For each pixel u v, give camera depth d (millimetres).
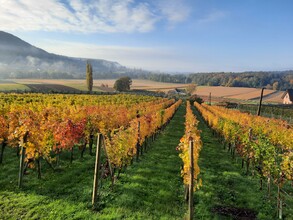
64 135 12266
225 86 170625
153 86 177625
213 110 42781
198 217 8352
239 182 11812
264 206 9344
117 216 8047
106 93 84500
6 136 12508
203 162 15203
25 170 11219
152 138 20891
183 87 169625
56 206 8477
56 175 11359
